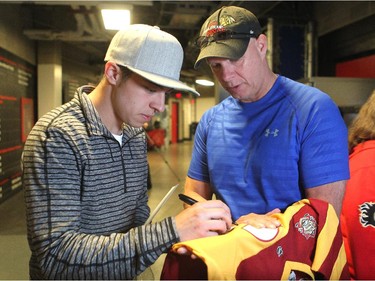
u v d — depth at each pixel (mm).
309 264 821
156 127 12344
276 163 1000
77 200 836
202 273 792
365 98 3535
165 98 926
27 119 5812
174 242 768
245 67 1002
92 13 4953
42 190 785
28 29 5594
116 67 874
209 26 1009
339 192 937
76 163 850
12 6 5031
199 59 1017
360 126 1105
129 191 1027
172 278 808
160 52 848
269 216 875
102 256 746
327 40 5406
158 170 7500
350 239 984
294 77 5062
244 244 769
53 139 816
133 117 895
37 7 5941
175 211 3090
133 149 1055
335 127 964
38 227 767
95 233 924
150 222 908
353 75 4941
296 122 992
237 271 753
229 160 1095
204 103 17469
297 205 868
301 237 827
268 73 1075
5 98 4820
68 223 785
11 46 5008
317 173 942
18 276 2617
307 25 5090
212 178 1150
